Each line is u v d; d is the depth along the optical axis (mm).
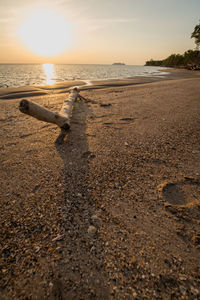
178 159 2510
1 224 1529
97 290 1085
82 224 1532
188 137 3203
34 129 3770
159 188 1952
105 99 6773
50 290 1089
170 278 1138
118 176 2162
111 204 1744
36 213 1637
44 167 2361
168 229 1482
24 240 1396
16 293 1078
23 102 2492
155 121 4078
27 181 2086
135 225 1528
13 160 2545
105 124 3998
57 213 1634
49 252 1307
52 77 22609
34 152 2771
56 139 3162
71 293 1072
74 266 1216
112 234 1447
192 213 1624
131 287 1095
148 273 1168
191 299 1030
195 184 2006
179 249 1320
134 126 3820
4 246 1352
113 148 2871
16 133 3553
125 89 9508
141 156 2609
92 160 2523
